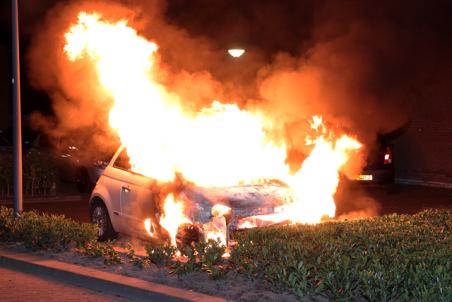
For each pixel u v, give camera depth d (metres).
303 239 8.05
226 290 7.44
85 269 8.71
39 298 7.87
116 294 7.99
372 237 8.05
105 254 9.12
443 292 6.01
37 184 17.31
